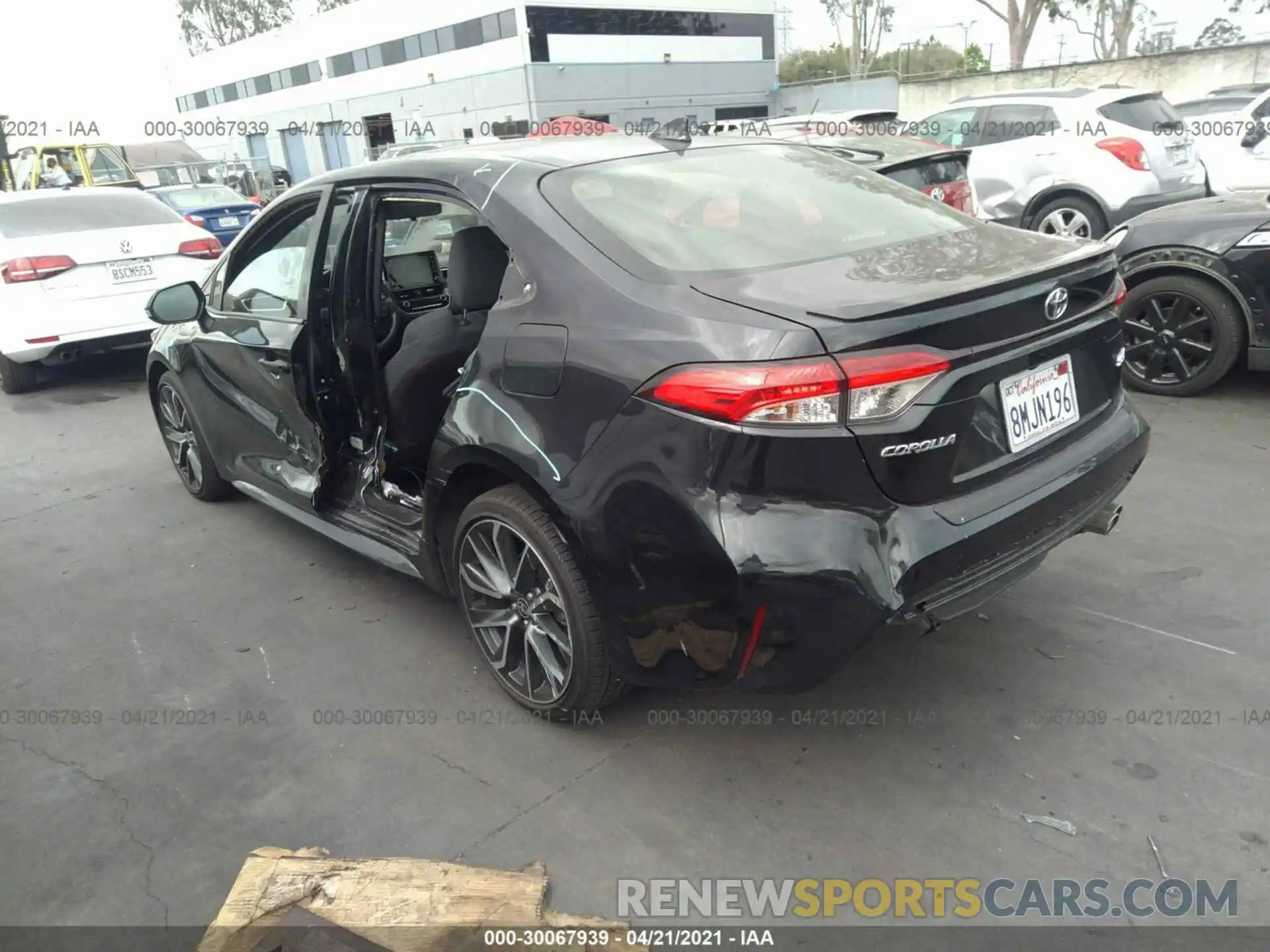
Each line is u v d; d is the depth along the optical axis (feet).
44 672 10.77
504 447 8.25
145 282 23.32
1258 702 8.82
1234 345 16.51
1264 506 12.69
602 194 8.80
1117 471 8.80
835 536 6.78
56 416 22.15
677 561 7.18
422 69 95.55
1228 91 51.29
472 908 7.09
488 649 9.64
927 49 106.32
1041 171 27.99
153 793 8.61
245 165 88.28
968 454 7.38
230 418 13.29
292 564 13.17
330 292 11.15
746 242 8.41
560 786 8.38
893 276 7.57
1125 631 10.05
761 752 8.63
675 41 95.50
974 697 9.16
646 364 7.18
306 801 8.37
